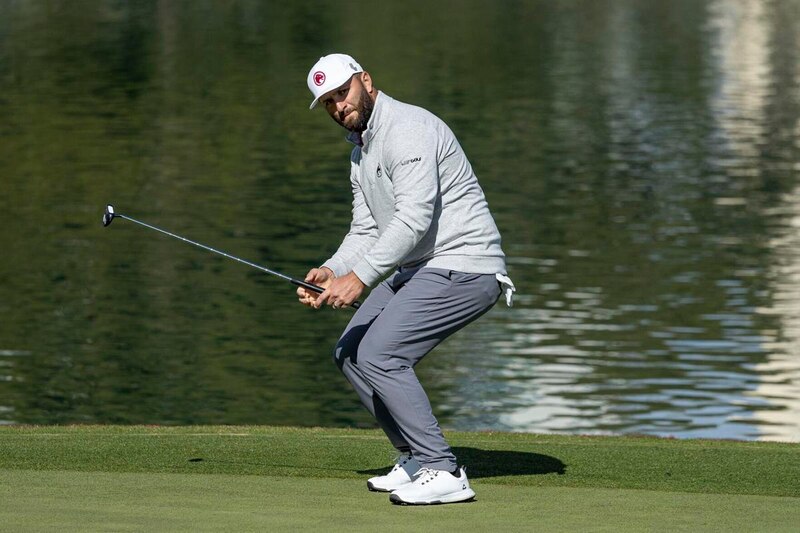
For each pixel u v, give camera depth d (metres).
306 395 51.66
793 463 24.23
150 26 186.00
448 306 20.50
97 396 51.62
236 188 90.50
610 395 49.66
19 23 186.00
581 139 110.69
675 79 145.38
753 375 52.16
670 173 97.62
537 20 199.50
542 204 86.69
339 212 83.44
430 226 20.53
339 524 17.56
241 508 18.45
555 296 65.19
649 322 60.41
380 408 21.02
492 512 18.62
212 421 48.66
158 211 84.25
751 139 111.50
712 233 78.94
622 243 76.31
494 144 108.25
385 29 185.62
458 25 191.75
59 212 84.12
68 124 115.12
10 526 17.02
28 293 66.56
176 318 62.09
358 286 20.08
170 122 116.19
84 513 17.88
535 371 53.44
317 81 20.20
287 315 62.62
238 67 150.00
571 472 23.03
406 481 20.17
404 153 19.97
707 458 24.77
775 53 167.00
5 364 55.72
